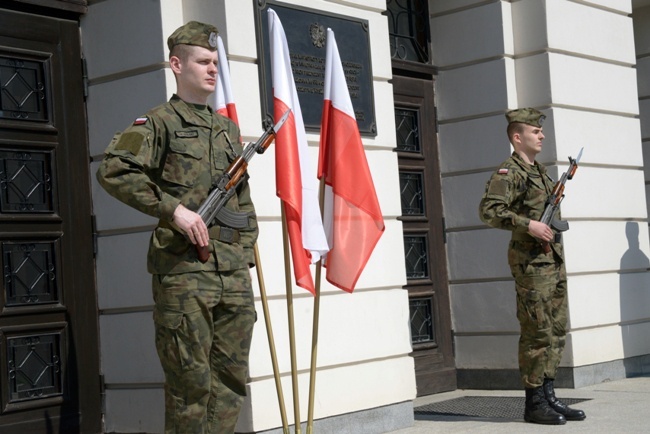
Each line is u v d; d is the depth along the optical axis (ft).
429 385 27.45
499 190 21.07
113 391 19.70
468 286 28.22
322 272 20.44
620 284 29.25
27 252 18.67
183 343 13.21
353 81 21.81
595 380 27.76
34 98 19.10
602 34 29.60
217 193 13.47
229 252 13.58
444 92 28.76
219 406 13.82
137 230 19.29
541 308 21.08
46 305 18.86
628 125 30.22
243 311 13.75
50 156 19.21
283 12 20.34
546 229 20.56
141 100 19.19
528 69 27.78
